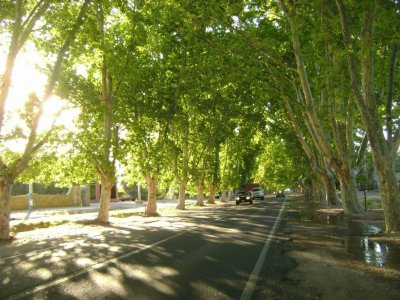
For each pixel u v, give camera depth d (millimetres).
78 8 22750
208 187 62656
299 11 18516
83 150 25625
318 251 12211
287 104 27391
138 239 16391
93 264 10695
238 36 21266
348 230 17625
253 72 22062
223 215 30984
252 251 12516
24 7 20422
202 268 9859
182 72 29734
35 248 14883
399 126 16844
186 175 44875
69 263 10984
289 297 7117
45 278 9102
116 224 25484
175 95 33000
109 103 26625
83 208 49031
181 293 7473
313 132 23859
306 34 22500
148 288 7895
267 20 23891
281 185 102688
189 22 20719
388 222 15250
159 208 48625
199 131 45500
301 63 19938
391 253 11336
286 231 18219
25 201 46500
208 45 21938
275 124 40250
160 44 31000
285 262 10531
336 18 16328
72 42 22141
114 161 26875
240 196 55125
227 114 41688
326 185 33938
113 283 8391
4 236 18250
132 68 25719
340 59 17234
